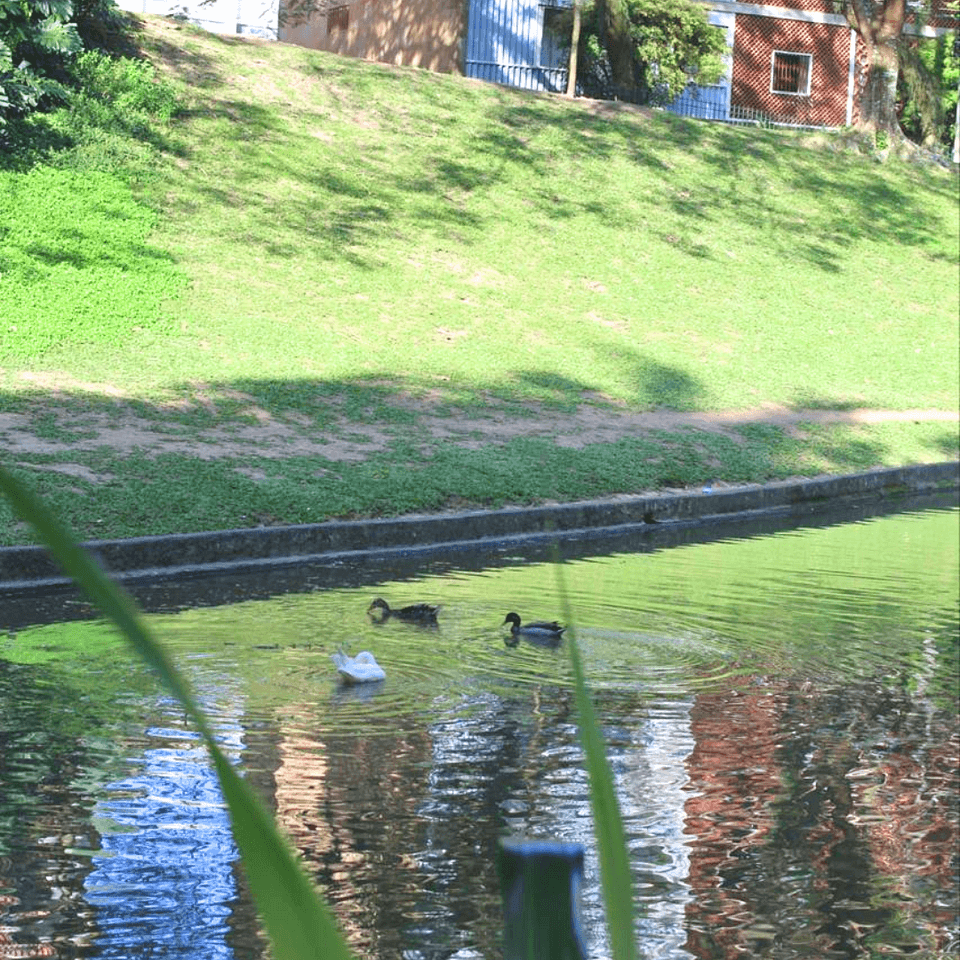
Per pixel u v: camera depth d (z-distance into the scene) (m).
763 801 6.49
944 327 28.41
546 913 0.48
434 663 8.99
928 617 10.98
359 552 13.40
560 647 9.55
